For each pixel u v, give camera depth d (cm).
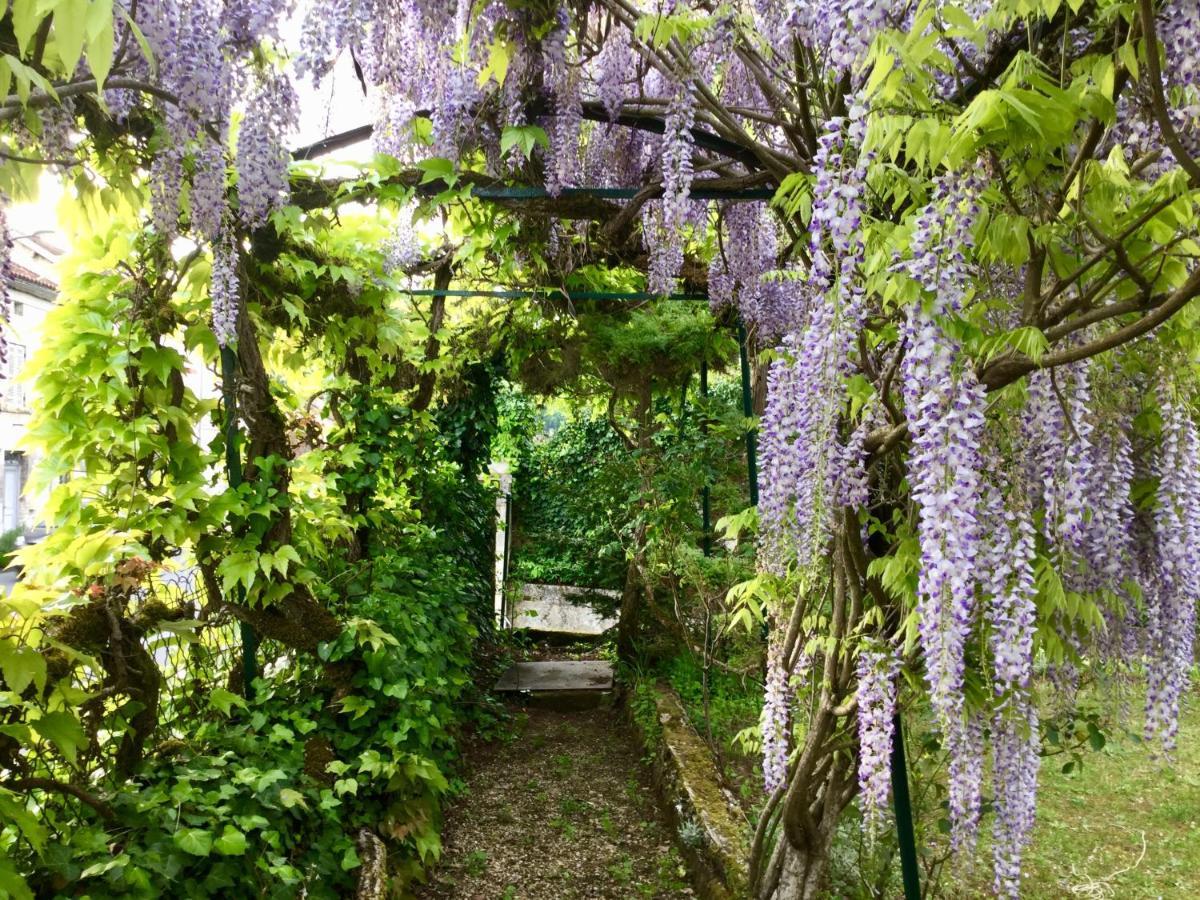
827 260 166
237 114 280
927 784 274
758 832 264
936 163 128
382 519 447
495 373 642
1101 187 144
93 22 108
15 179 207
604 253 456
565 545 768
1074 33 161
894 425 187
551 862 352
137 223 294
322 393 441
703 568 440
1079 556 164
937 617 136
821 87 223
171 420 300
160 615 240
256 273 340
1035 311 149
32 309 580
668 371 603
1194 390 172
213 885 210
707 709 408
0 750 187
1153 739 175
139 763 236
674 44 254
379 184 311
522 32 282
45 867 183
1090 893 312
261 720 280
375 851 284
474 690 528
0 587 193
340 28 230
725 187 302
